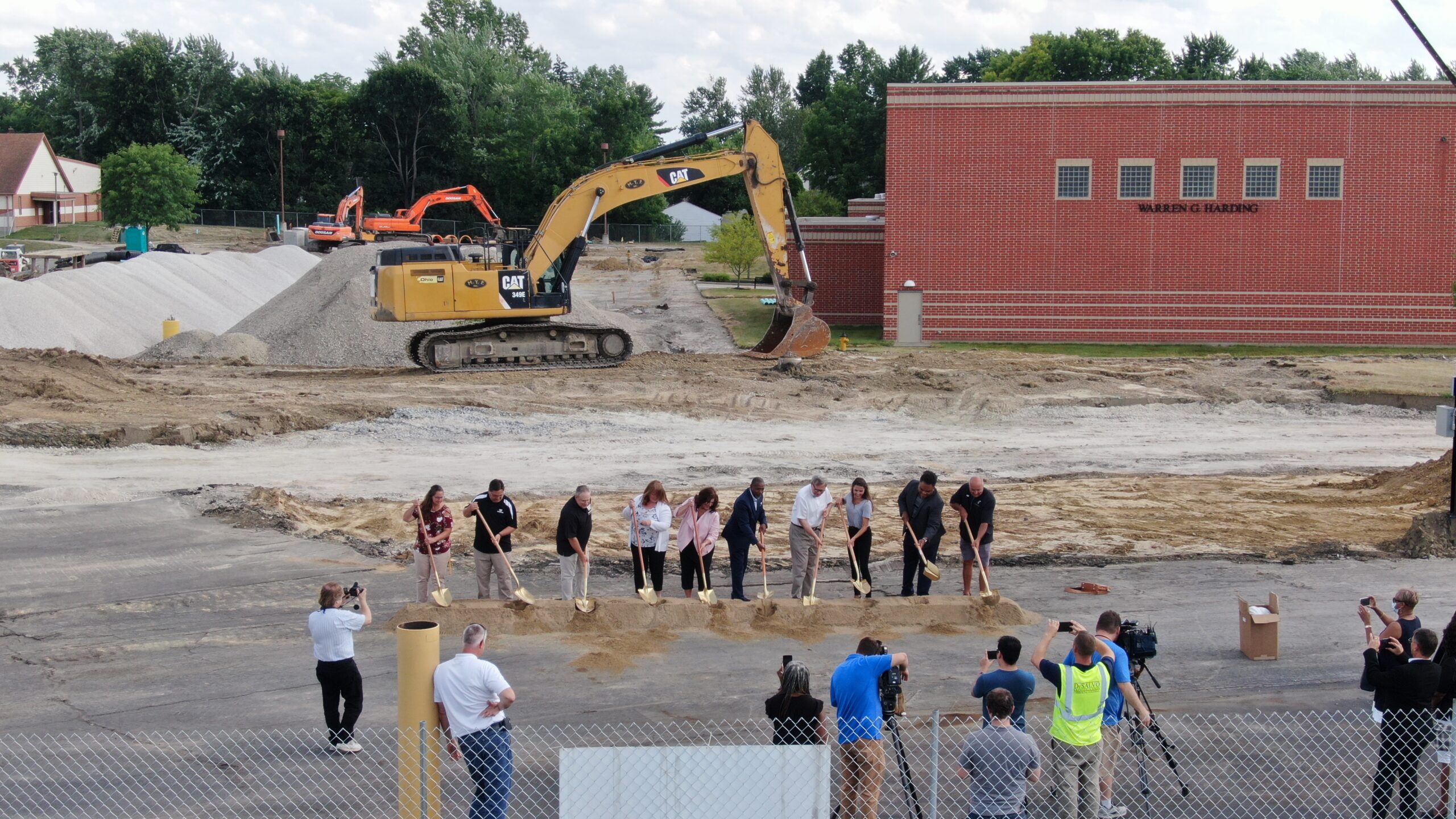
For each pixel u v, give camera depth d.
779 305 37.84
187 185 80.88
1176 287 44.38
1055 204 44.28
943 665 12.72
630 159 35.66
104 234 85.62
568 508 14.05
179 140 101.38
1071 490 23.00
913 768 9.91
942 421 31.17
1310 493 22.77
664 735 10.66
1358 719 11.21
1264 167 43.59
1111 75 81.50
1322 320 44.12
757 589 16.05
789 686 8.56
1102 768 9.07
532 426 28.41
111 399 28.59
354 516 19.73
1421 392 33.50
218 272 55.97
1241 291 44.16
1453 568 17.14
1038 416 31.84
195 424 25.83
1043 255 44.53
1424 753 10.13
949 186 44.50
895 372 35.66
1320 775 9.90
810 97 133.12
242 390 31.31
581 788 7.04
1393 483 23.12
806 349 37.28
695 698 11.67
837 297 51.88
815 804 7.12
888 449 27.44
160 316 46.78
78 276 45.19
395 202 103.75
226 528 18.30
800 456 26.38
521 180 99.56
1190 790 9.60
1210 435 29.88
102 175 79.75
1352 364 38.31
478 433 27.61
